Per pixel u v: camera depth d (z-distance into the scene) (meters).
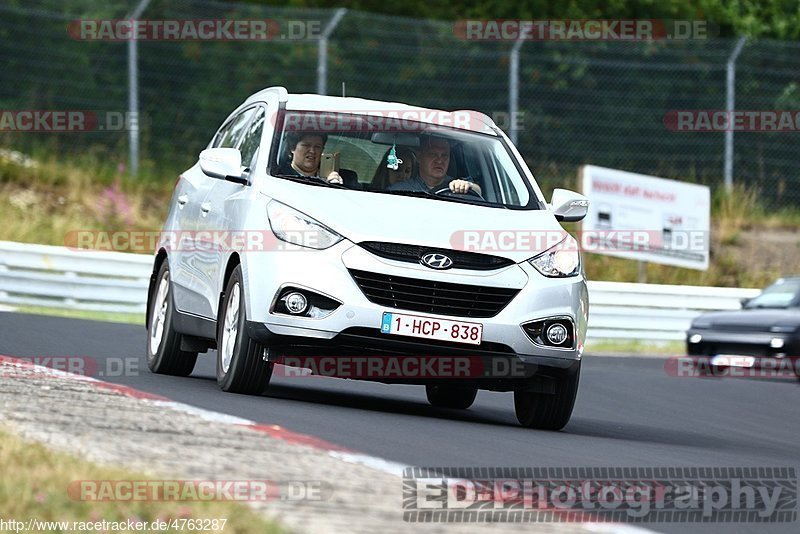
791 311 58.62
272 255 29.09
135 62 86.44
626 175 83.81
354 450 23.17
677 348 71.81
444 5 105.75
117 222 81.50
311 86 94.94
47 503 16.59
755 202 100.12
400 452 23.78
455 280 29.00
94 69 90.50
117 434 21.75
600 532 17.92
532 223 30.95
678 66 94.31
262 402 28.98
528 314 29.45
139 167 87.25
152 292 36.66
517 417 32.22
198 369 38.56
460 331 28.95
